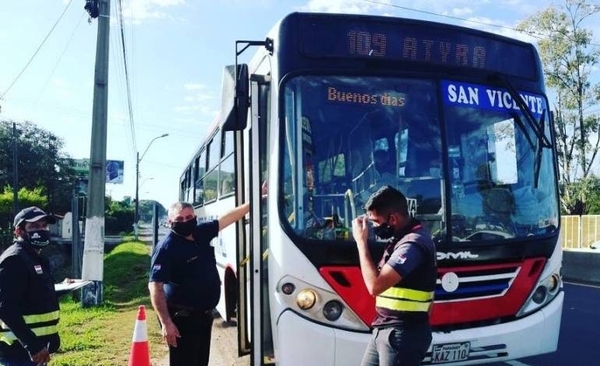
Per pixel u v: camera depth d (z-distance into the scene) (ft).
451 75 17.80
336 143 16.29
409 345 12.60
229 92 16.28
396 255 12.57
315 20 16.92
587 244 87.30
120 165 142.51
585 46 95.86
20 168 169.78
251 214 16.25
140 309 18.30
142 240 167.32
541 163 18.57
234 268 24.08
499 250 16.78
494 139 17.88
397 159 16.70
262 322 16.10
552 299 17.71
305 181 15.87
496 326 16.30
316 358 14.87
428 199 16.60
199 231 17.42
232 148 24.61
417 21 17.84
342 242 15.46
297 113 16.19
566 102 96.68
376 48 17.28
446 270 16.02
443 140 17.03
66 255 110.52
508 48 19.04
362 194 16.16
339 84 16.66
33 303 14.88
